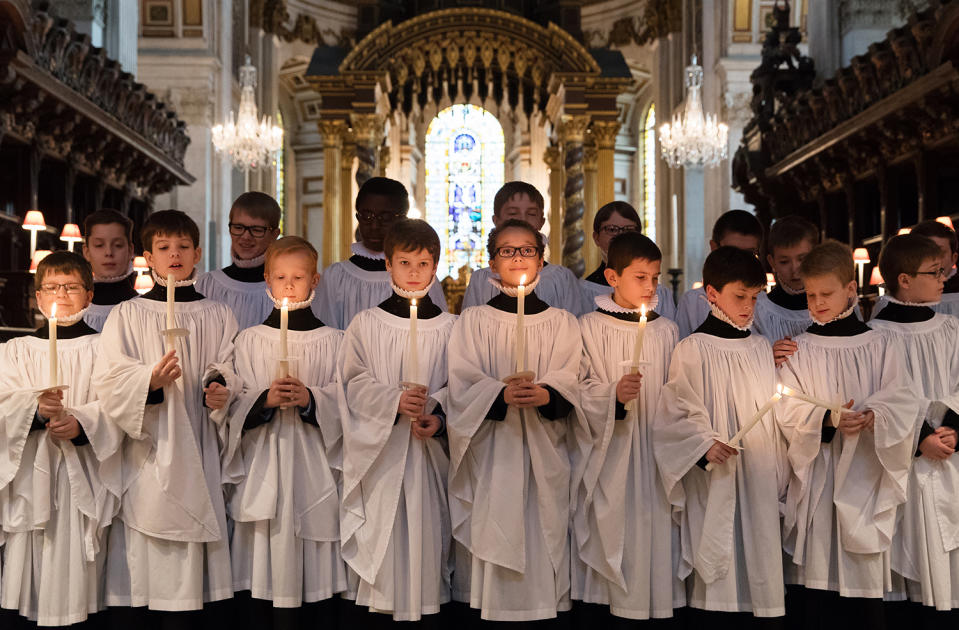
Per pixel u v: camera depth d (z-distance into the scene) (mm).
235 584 4105
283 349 3965
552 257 16594
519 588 3996
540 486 4043
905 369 4145
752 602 4012
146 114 13938
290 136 29250
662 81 22656
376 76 14430
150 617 4094
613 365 4301
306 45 25109
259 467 4078
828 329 4273
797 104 11625
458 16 14445
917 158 9500
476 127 26516
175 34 19422
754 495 4055
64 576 4020
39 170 11656
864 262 9430
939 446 4059
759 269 4188
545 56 14547
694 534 4078
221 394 3988
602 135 14594
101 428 4004
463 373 4078
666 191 22375
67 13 14266
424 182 26438
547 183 23156
